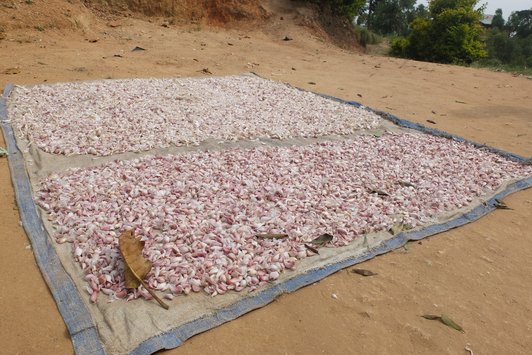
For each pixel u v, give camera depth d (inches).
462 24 229.9
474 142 75.8
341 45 214.2
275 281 37.0
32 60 102.6
